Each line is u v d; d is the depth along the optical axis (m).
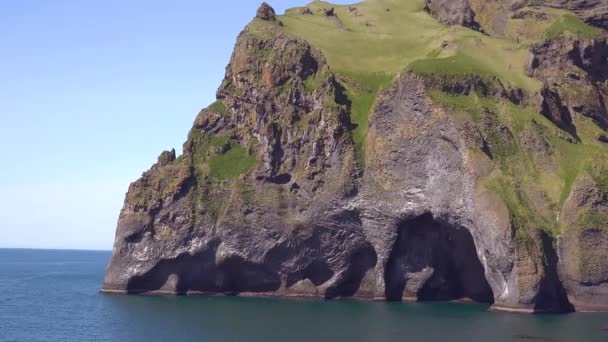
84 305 110.38
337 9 160.38
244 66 133.75
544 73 121.19
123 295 121.06
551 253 96.12
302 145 119.94
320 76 126.94
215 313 95.62
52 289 148.50
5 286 158.75
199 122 132.75
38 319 96.19
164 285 122.88
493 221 96.50
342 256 114.81
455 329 78.56
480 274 112.44
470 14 148.75
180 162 126.88
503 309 94.69
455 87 111.75
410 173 110.12
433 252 112.38
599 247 95.81
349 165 114.44
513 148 105.75
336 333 77.06
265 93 128.50
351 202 113.44
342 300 113.00
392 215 110.50
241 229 117.94
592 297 95.00
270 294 118.94
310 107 123.88
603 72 126.81
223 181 123.69
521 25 144.62
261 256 117.31
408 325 82.25
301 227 115.25
